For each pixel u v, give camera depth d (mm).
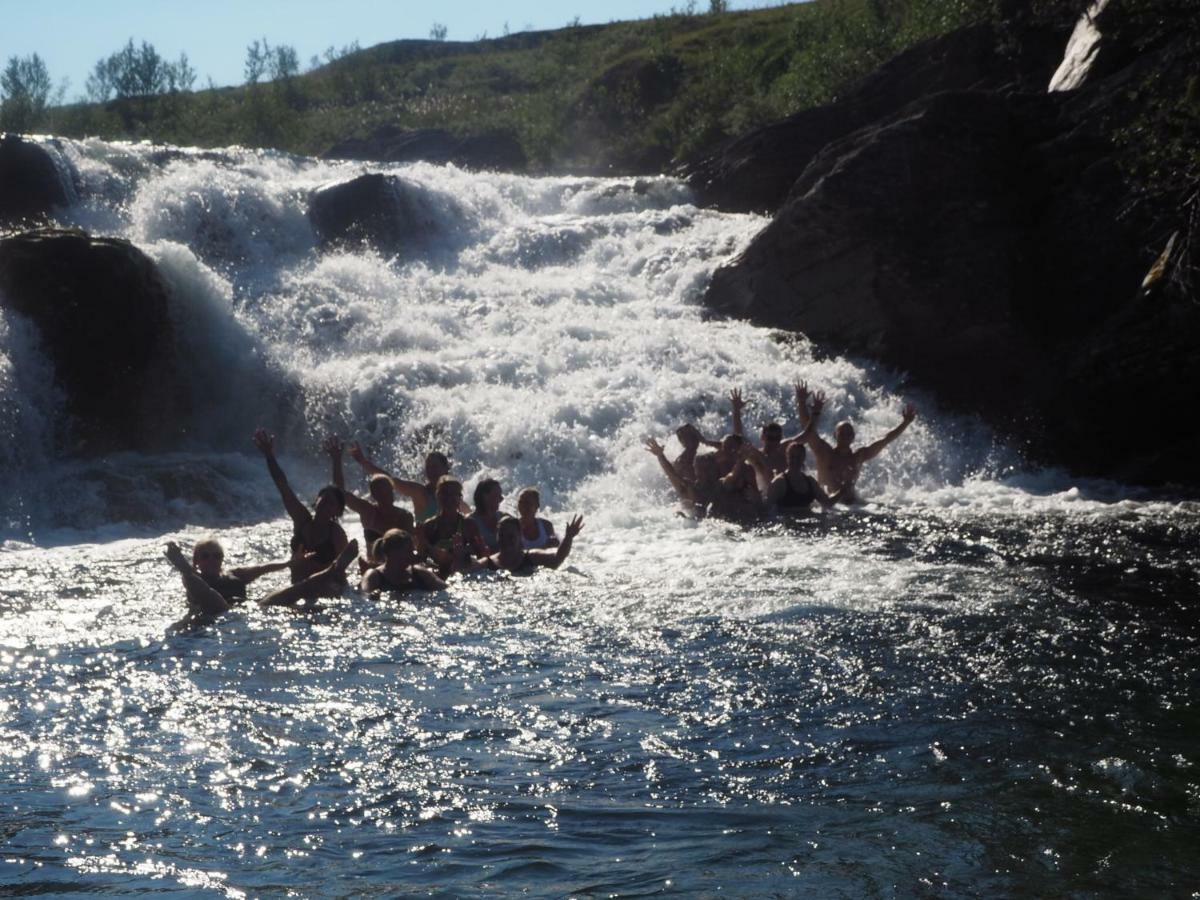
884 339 19469
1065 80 22641
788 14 47969
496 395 17453
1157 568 11453
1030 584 10781
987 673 8266
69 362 16469
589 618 9688
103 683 8039
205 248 21609
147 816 6031
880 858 5625
